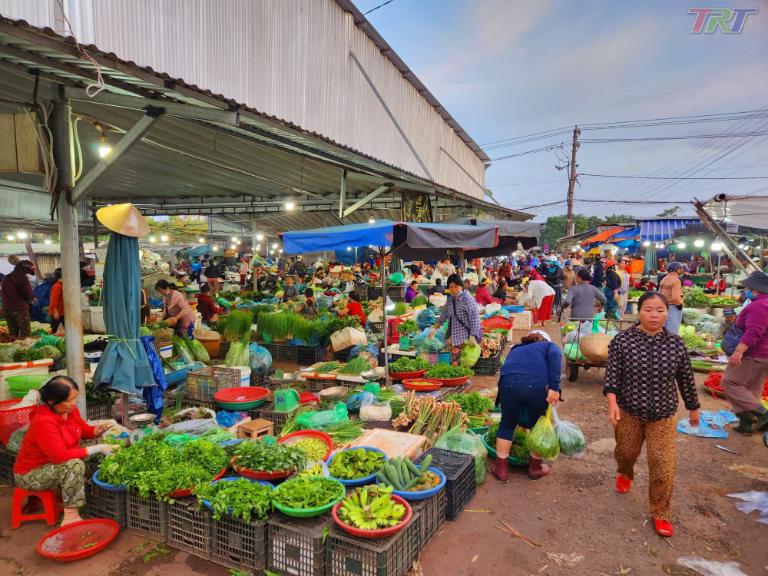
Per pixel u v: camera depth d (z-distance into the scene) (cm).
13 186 1551
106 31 495
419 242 671
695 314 1387
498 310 1232
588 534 388
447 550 368
